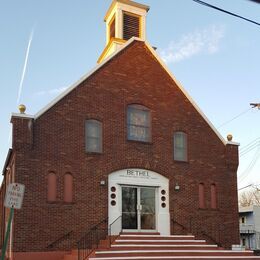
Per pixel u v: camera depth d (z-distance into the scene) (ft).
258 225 173.58
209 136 83.25
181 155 79.82
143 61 80.18
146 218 74.18
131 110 76.95
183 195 77.82
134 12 88.89
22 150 66.33
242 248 78.43
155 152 77.15
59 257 65.36
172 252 63.82
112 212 71.20
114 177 72.90
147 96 78.79
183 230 76.13
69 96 71.82
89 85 73.97
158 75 80.94
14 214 64.03
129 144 75.15
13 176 67.56
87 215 69.05
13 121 66.69
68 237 66.85
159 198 75.61
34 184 66.13
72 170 69.56
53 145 68.90
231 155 84.23
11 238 65.05
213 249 69.26
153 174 76.28
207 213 79.20
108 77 75.97
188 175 79.20
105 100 74.79
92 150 72.13
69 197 68.44
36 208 65.51
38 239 64.69
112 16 90.63
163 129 78.89
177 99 81.66
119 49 78.43
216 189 81.46
